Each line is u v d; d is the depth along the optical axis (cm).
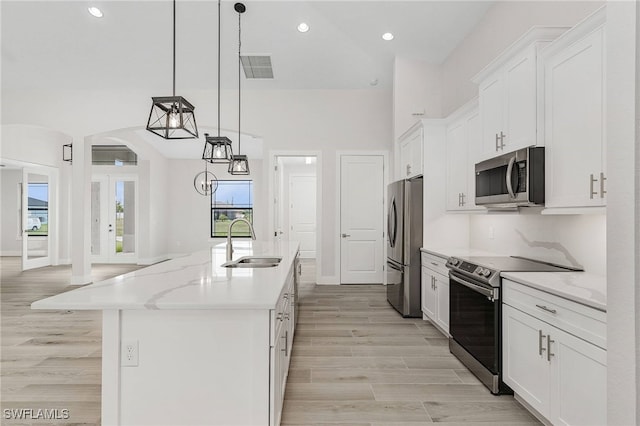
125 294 176
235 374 169
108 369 168
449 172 411
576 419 175
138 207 880
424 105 522
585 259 244
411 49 495
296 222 1032
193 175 973
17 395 246
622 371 102
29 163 773
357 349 333
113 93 614
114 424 168
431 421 217
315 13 451
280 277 222
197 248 973
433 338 363
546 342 197
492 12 384
